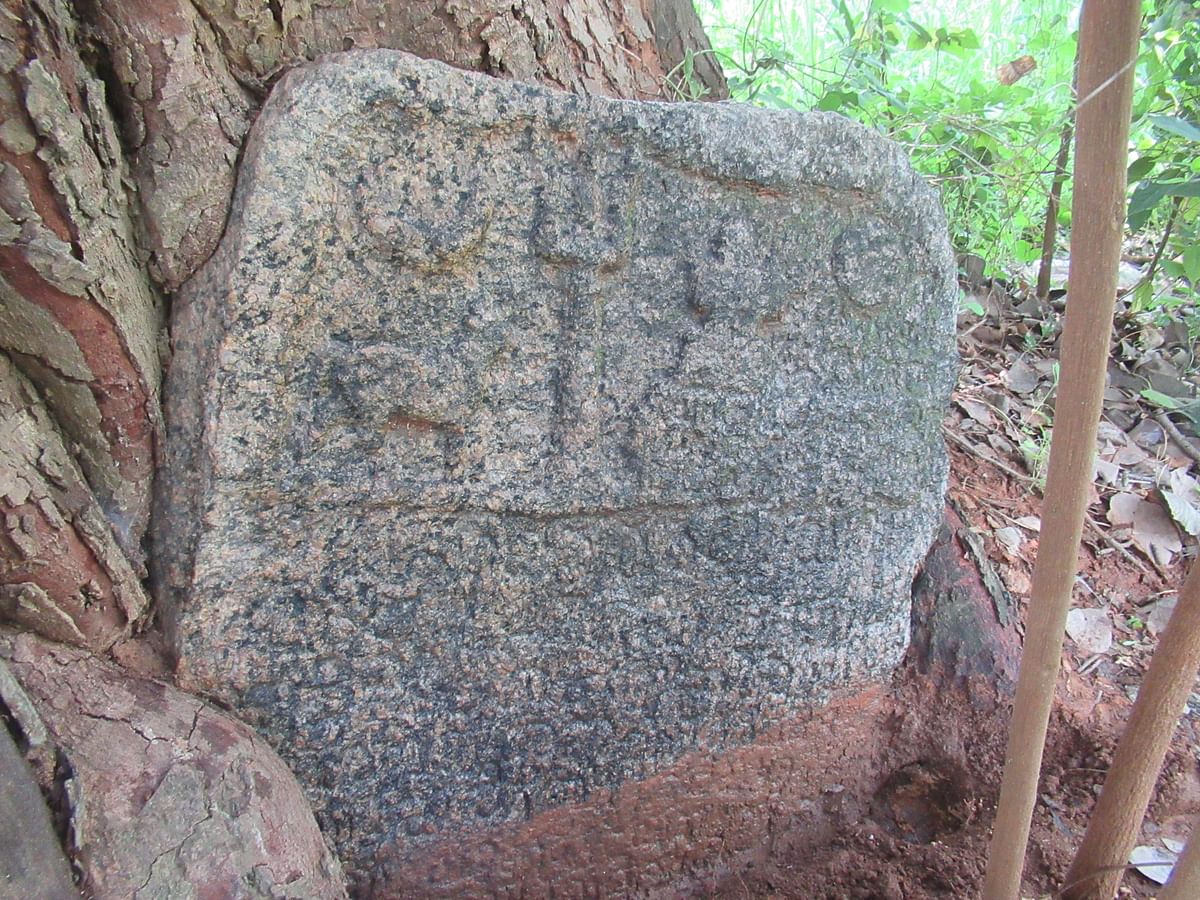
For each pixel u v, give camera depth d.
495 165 1.22
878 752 1.80
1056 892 1.50
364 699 1.33
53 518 1.11
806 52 3.16
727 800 1.63
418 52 1.41
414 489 1.28
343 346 1.21
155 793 1.07
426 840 1.42
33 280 1.06
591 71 1.74
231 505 1.19
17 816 0.96
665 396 1.39
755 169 1.33
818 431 1.50
